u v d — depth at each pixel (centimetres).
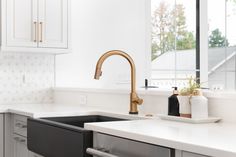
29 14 328
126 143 154
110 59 416
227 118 185
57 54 379
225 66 429
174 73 455
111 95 281
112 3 420
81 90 321
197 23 455
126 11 431
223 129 159
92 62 404
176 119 190
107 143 165
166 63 455
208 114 196
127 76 431
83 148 167
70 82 388
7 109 297
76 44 391
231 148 112
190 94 189
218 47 436
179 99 192
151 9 450
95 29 406
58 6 344
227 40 428
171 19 458
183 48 457
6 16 317
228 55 427
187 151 125
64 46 347
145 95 243
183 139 130
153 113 236
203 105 185
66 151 181
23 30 325
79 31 394
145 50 445
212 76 440
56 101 369
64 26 346
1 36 316
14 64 355
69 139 178
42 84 371
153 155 139
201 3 450
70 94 342
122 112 246
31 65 364
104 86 412
